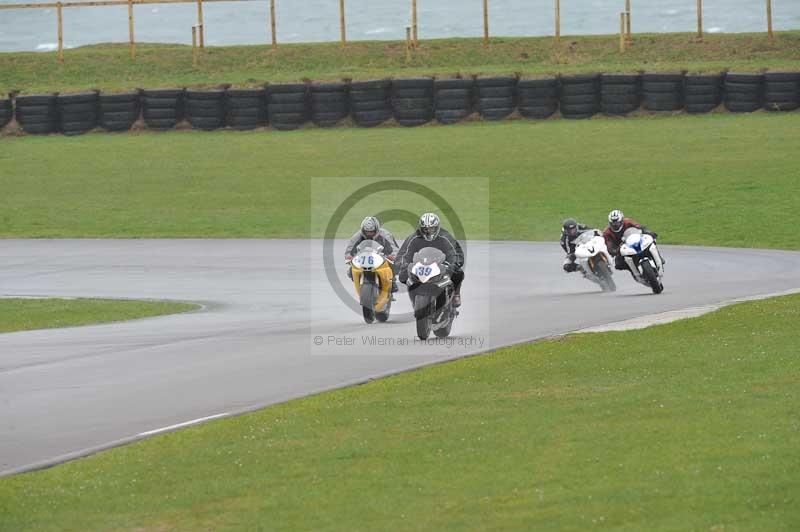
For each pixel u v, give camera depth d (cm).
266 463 3195
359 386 4256
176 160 14150
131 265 9006
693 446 3072
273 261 9038
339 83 15488
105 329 6122
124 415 3900
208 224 11131
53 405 4091
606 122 14788
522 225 10575
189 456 3303
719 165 12344
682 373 4125
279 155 14112
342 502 2800
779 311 5547
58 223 11400
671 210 10794
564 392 3934
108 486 3038
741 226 10031
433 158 13525
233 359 4934
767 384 3825
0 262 9356
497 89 15212
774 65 15475
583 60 17075
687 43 17288
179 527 2689
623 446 3127
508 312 6238
